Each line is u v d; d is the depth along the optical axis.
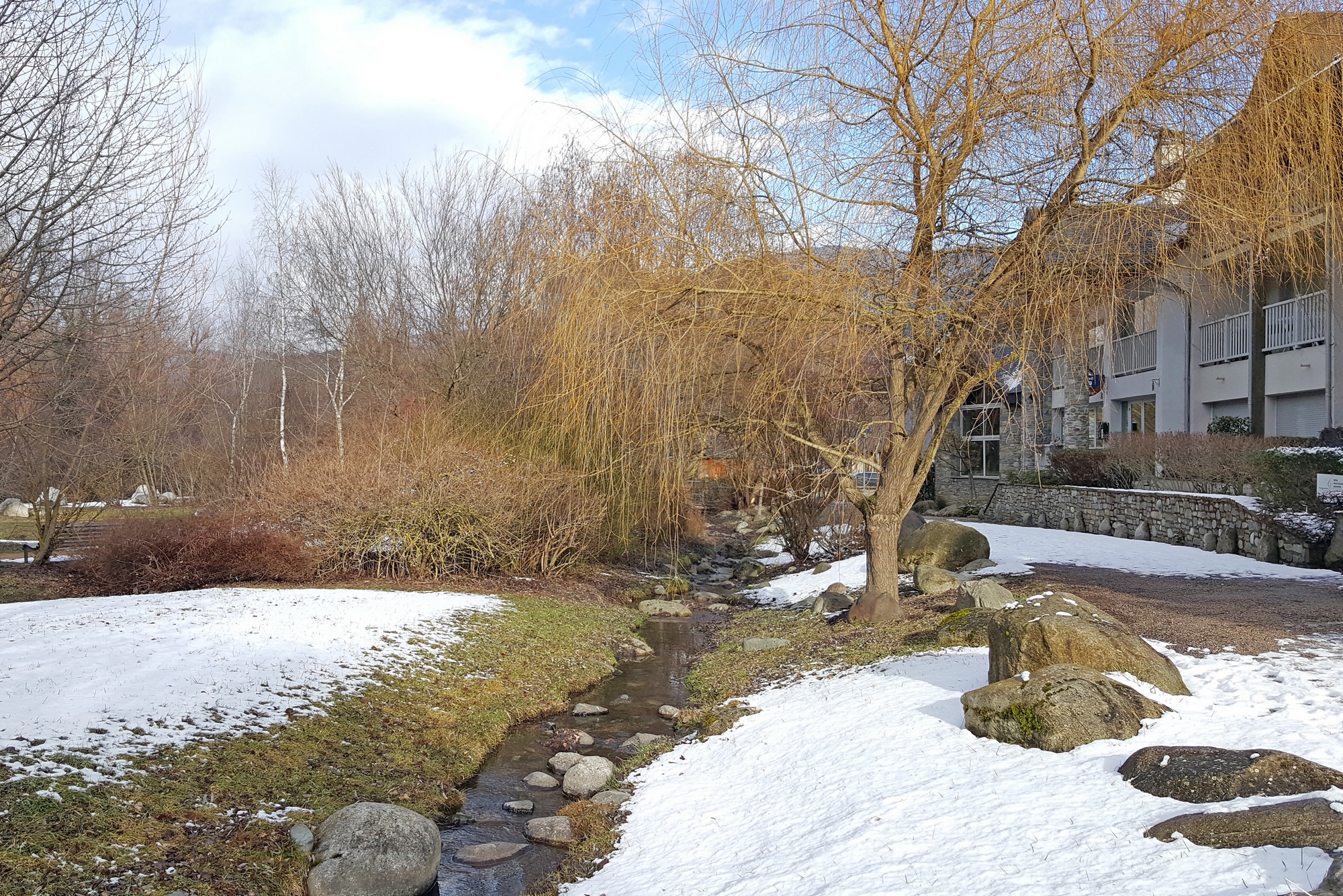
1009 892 4.24
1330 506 13.12
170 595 13.62
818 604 14.09
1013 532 20.56
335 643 10.88
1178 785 4.88
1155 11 8.28
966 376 10.58
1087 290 8.96
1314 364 16.77
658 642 14.98
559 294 9.66
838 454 10.76
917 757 6.52
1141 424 25.36
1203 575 12.85
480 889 6.28
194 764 7.03
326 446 20.34
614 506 18.41
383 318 28.06
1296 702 6.29
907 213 9.28
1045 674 6.40
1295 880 3.67
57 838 5.56
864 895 4.58
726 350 10.06
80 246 9.15
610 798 7.57
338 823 6.19
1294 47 8.20
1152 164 8.62
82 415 14.66
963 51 8.77
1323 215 8.70
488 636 12.89
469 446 18.39
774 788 6.84
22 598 15.30
